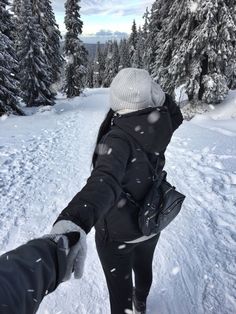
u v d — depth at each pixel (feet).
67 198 19.45
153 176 6.87
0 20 79.77
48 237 3.46
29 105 97.40
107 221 6.87
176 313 9.73
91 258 12.82
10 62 73.72
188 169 24.71
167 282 11.09
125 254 7.28
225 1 65.87
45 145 35.68
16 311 2.57
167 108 6.70
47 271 3.07
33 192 20.52
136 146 6.16
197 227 15.10
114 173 5.21
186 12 65.98
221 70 69.10
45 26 131.95
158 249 13.16
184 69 68.80
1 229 15.24
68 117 64.44
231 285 10.88
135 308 9.12
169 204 7.24
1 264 2.83
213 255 12.72
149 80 6.49
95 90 192.65
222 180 21.91
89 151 32.01
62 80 149.28
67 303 10.24
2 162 28.14
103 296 10.58
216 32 64.23
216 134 41.75
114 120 6.24
